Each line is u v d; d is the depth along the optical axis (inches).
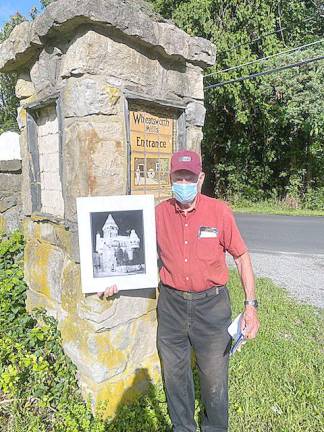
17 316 117.1
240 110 546.9
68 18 79.2
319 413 93.0
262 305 166.2
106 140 87.7
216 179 700.7
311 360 116.7
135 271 85.4
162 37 94.1
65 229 96.5
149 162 100.2
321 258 266.8
